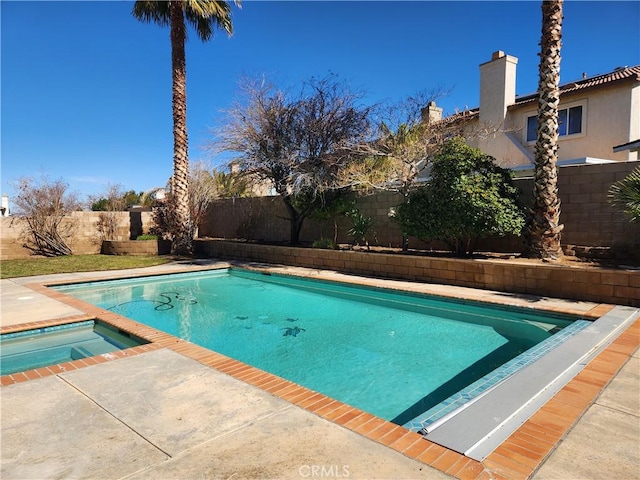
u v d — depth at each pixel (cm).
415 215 1005
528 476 232
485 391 357
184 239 1634
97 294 1029
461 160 945
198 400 344
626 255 812
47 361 548
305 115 1361
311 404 337
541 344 510
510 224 870
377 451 263
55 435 286
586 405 325
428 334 665
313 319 777
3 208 1998
